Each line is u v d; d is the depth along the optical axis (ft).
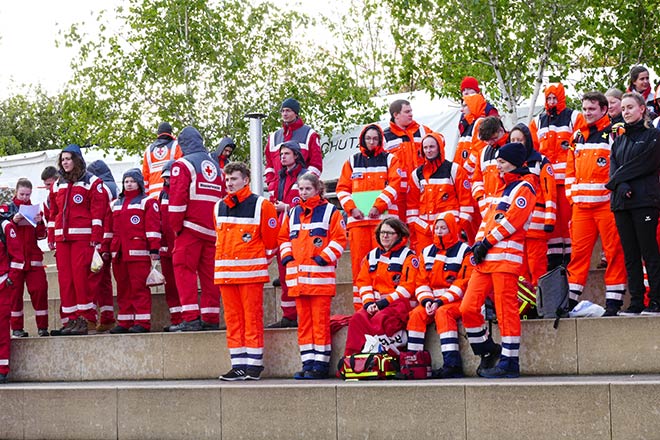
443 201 34.60
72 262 37.19
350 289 35.73
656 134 29.17
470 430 25.59
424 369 29.50
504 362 28.25
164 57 60.18
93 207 37.04
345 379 29.89
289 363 32.42
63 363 36.04
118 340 35.09
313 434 27.50
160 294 40.14
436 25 55.36
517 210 27.96
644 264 30.01
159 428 29.76
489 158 32.17
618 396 24.03
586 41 54.54
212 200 35.24
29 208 38.63
